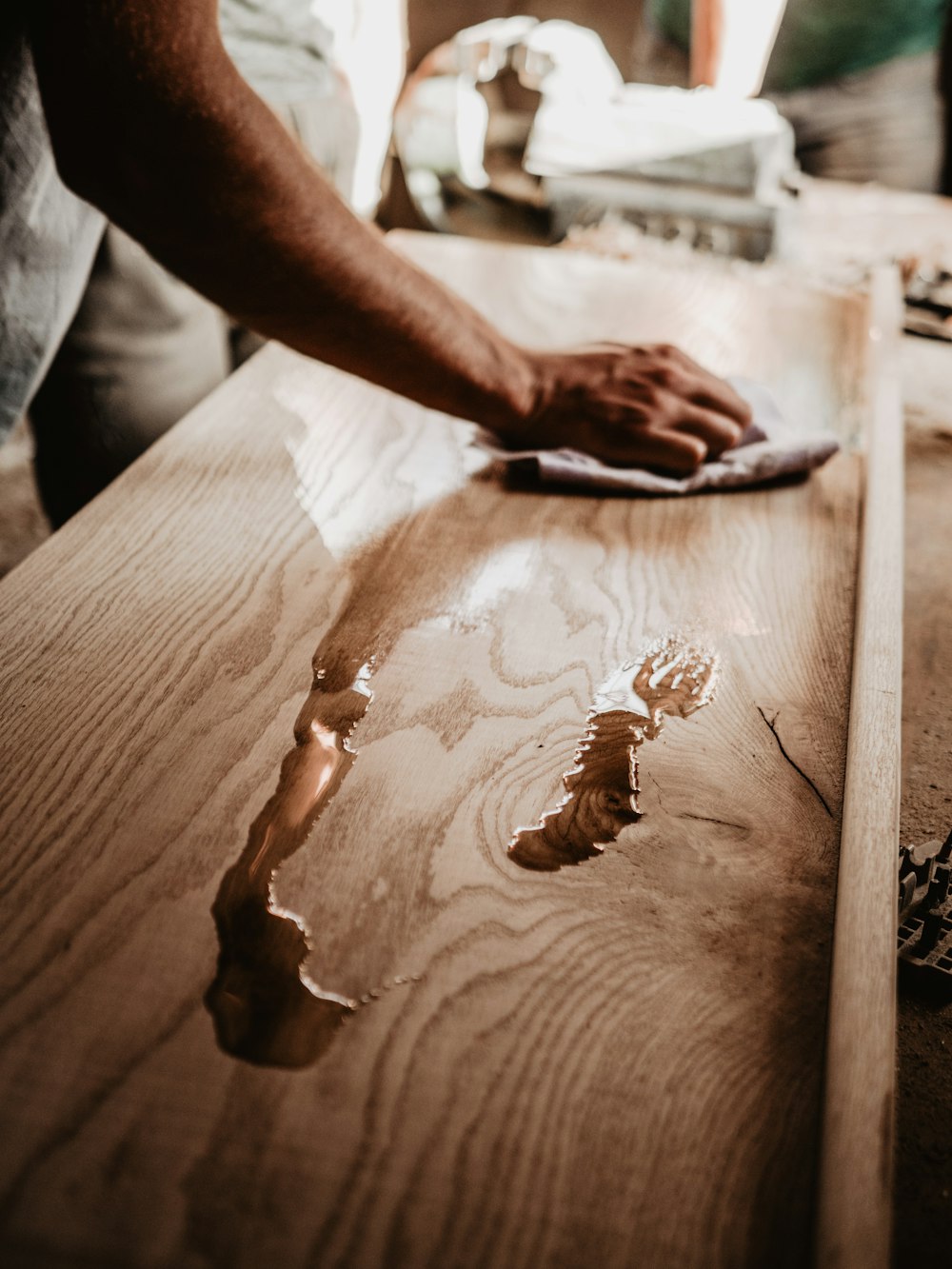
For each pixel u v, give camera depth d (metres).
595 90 2.52
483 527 0.99
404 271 0.91
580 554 0.96
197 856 0.62
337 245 0.82
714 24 2.71
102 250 1.31
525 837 0.66
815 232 2.58
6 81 0.91
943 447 1.97
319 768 0.69
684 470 1.07
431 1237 0.45
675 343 1.46
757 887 0.63
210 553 0.91
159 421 1.50
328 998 0.55
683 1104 0.51
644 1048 0.53
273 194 0.77
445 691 0.77
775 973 0.58
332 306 0.85
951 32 3.42
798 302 1.66
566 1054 0.53
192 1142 0.48
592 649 0.83
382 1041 0.53
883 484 1.10
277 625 0.83
